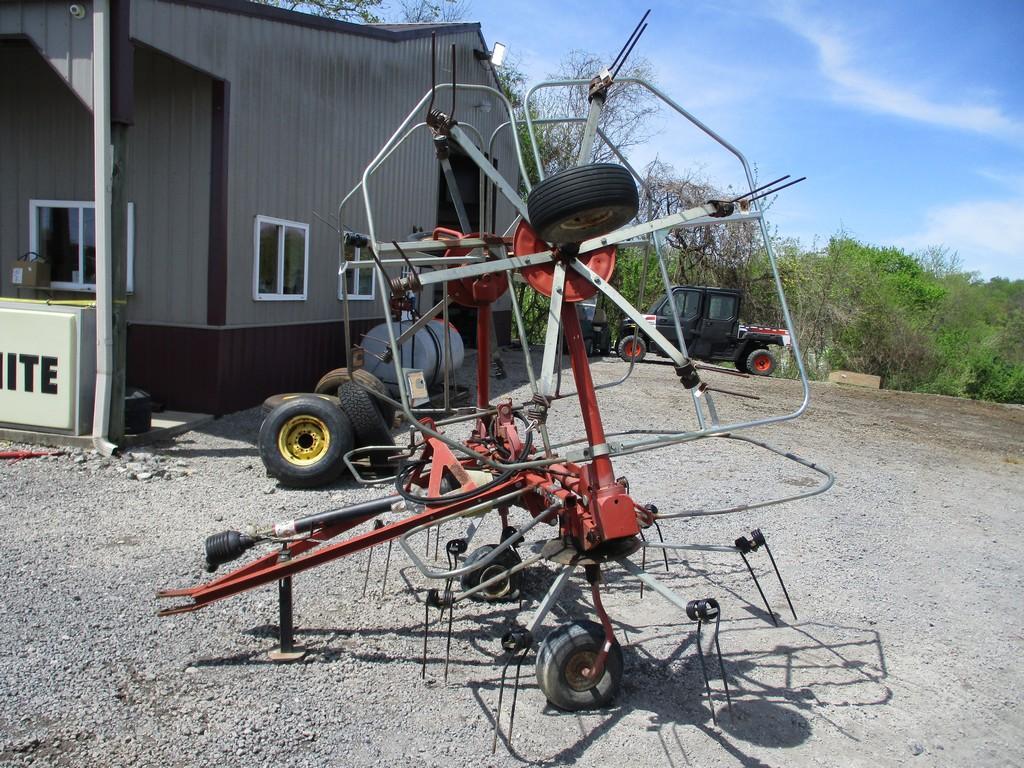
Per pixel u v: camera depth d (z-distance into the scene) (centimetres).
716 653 398
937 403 1725
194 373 866
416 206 1402
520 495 378
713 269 2441
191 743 292
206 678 339
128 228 862
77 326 677
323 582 449
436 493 373
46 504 550
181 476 649
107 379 684
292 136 980
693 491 704
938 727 344
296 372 1028
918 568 552
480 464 434
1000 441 1212
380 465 676
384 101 1224
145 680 333
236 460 711
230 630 384
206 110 838
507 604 437
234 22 845
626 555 329
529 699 341
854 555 567
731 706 346
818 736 330
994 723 351
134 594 414
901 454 1001
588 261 344
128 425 738
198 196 848
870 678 384
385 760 292
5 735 287
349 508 369
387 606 423
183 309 862
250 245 905
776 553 557
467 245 367
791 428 1126
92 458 667
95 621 380
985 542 630
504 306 1936
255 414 897
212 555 357
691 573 508
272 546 493
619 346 1905
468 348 1802
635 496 675
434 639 390
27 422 691
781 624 438
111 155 670
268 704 322
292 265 1008
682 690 360
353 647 375
